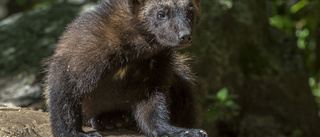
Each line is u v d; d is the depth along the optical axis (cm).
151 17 732
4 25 1588
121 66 751
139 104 785
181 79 923
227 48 1400
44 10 1627
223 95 1241
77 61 731
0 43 1485
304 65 1547
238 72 1408
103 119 824
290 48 1542
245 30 1453
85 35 741
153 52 755
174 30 712
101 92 777
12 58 1409
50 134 762
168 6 723
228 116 1362
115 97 789
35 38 1494
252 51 1463
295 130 1416
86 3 1628
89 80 740
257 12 1509
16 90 1277
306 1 1655
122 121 834
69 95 745
